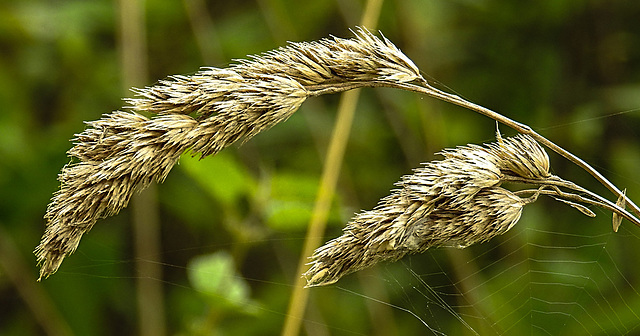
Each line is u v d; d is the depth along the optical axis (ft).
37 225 1.89
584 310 1.85
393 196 1.33
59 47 2.08
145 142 1.32
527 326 1.86
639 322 1.78
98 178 1.31
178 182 2.07
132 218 2.01
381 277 1.98
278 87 1.33
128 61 1.88
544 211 2.05
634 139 2.07
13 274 1.82
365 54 1.35
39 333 1.95
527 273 1.93
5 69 2.04
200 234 2.07
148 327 1.77
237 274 1.62
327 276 1.32
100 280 1.94
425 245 1.34
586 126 2.07
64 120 2.06
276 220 1.58
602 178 1.34
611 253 1.93
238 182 1.58
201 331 1.61
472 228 1.33
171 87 1.34
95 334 1.90
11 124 1.94
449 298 1.94
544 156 1.34
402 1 2.08
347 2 2.09
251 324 1.92
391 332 1.92
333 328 1.98
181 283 2.03
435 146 2.03
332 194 1.60
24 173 1.87
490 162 1.34
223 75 1.34
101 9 2.10
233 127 1.33
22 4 2.05
